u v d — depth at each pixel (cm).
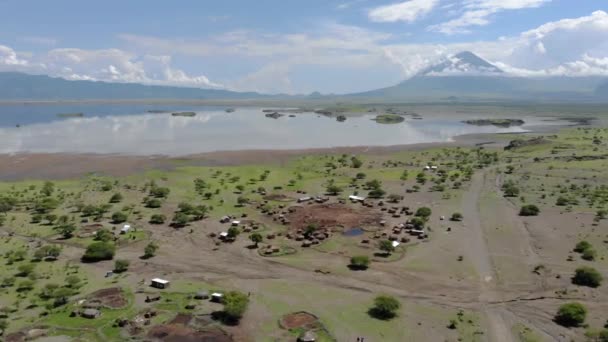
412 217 14425
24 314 8319
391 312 8475
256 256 11381
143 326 7925
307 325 8062
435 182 19350
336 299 9100
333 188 17662
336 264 10894
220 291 9325
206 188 18000
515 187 17975
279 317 8344
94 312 8262
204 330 7838
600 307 8725
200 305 8738
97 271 10375
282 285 9738
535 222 13825
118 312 8406
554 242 12119
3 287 9400
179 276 10156
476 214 14788
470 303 8962
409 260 11081
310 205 15875
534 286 9656
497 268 10562
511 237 12581
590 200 15875
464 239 12488
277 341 7556
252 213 14938
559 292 9344
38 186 18050
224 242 12300
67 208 15212
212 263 10925
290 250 11775
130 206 15400
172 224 13712
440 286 9725
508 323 8194
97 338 7562
